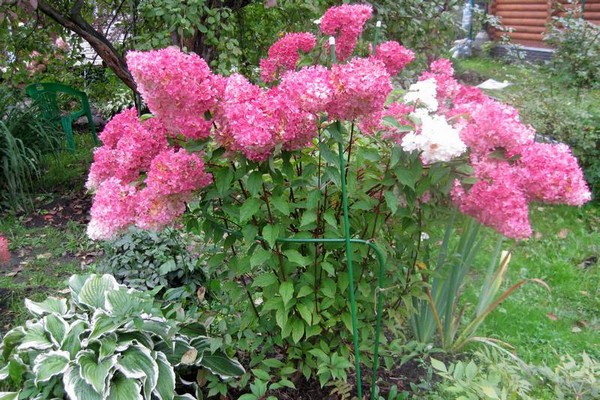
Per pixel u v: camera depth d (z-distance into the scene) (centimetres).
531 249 440
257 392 236
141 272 345
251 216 222
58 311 262
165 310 275
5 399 221
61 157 634
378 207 240
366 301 252
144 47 465
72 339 234
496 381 227
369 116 206
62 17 516
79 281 279
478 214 220
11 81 615
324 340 257
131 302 242
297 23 538
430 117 211
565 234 464
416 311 277
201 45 520
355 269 246
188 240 351
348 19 255
